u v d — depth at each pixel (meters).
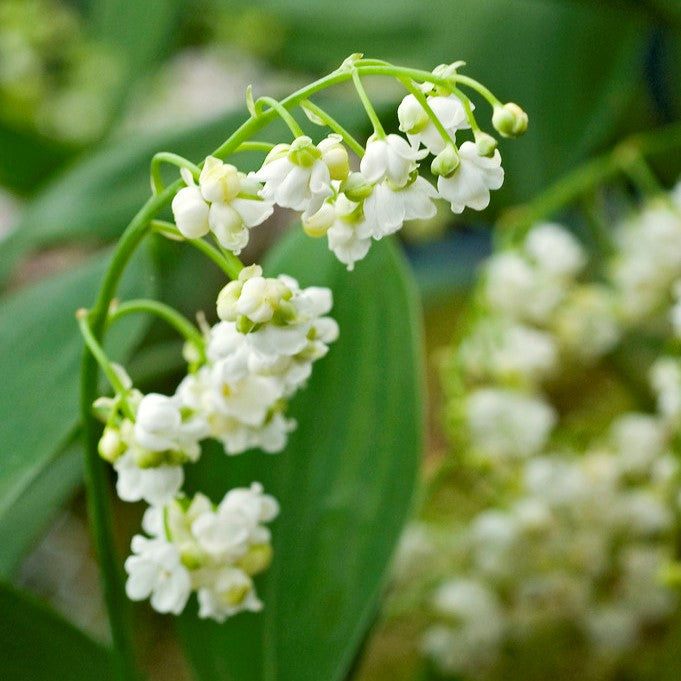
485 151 0.26
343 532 0.34
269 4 0.72
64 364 0.34
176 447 0.29
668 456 0.40
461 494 0.48
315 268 0.35
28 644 0.30
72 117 0.73
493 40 0.58
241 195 0.27
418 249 0.78
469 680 0.45
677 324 0.37
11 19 0.73
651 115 0.67
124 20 0.77
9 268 0.51
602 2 0.48
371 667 0.53
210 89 0.80
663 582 0.38
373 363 0.34
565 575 0.42
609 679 0.47
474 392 0.42
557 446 0.43
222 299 0.27
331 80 0.26
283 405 0.30
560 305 0.43
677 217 0.41
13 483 0.31
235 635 0.34
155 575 0.29
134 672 0.31
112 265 0.28
